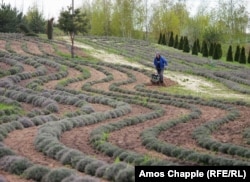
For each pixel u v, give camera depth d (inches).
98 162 434.9
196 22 3427.7
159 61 1186.0
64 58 1505.9
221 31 3006.9
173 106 912.3
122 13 3405.5
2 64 1232.2
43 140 527.8
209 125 679.7
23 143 555.5
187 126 700.7
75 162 450.9
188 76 1406.3
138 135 623.8
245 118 783.7
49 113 756.6
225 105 903.7
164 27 3491.6
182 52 2236.7
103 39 2439.7
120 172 395.2
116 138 600.4
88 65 1418.6
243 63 1993.1
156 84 1192.8
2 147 484.4
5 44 1681.8
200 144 565.6
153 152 526.0
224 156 517.3
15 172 433.1
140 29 3604.8
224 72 1462.8
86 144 562.6
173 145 534.3
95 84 1130.7
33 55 1483.8
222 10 3107.8
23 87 960.9
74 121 673.0
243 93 1128.2
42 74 1154.0
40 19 2807.6
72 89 1008.2
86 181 369.7
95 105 872.9
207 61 1812.3
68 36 2492.6
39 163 464.1
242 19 3080.7
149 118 759.7
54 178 395.9
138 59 1708.9
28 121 665.0
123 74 1328.7
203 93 1109.1
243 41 3292.3
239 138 616.1
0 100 818.8
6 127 618.8
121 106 828.0
